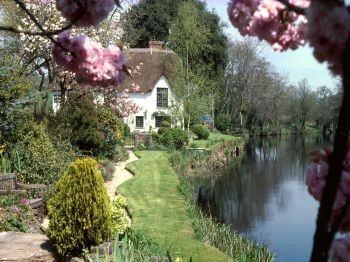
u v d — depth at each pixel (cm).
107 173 1898
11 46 2055
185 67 3644
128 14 2569
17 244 796
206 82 3731
